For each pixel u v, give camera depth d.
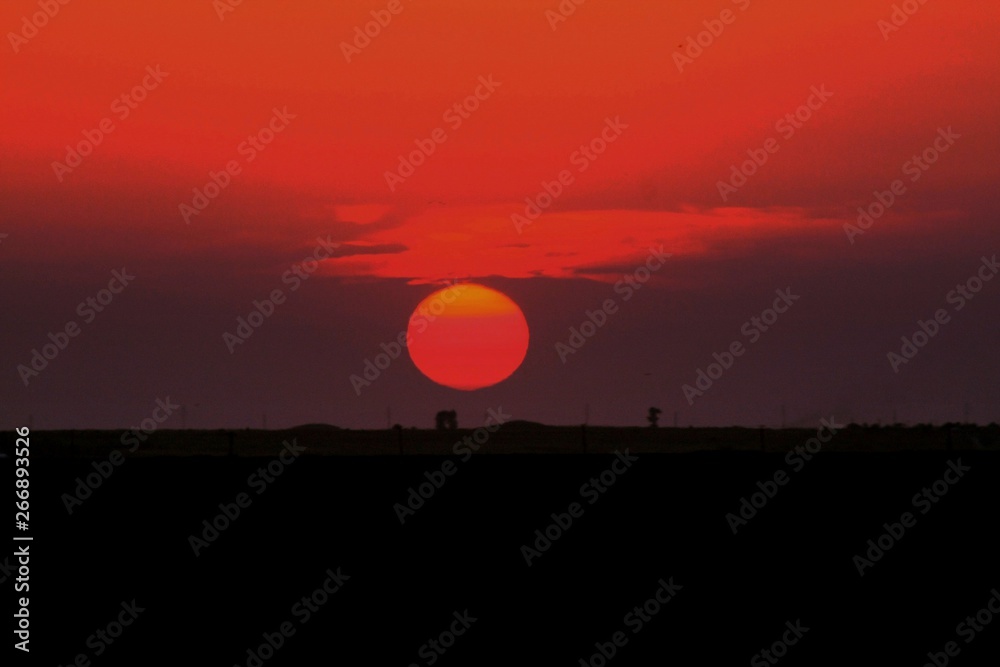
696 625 90.38
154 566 103.69
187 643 87.12
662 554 105.25
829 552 104.12
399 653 85.12
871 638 86.31
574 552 107.00
